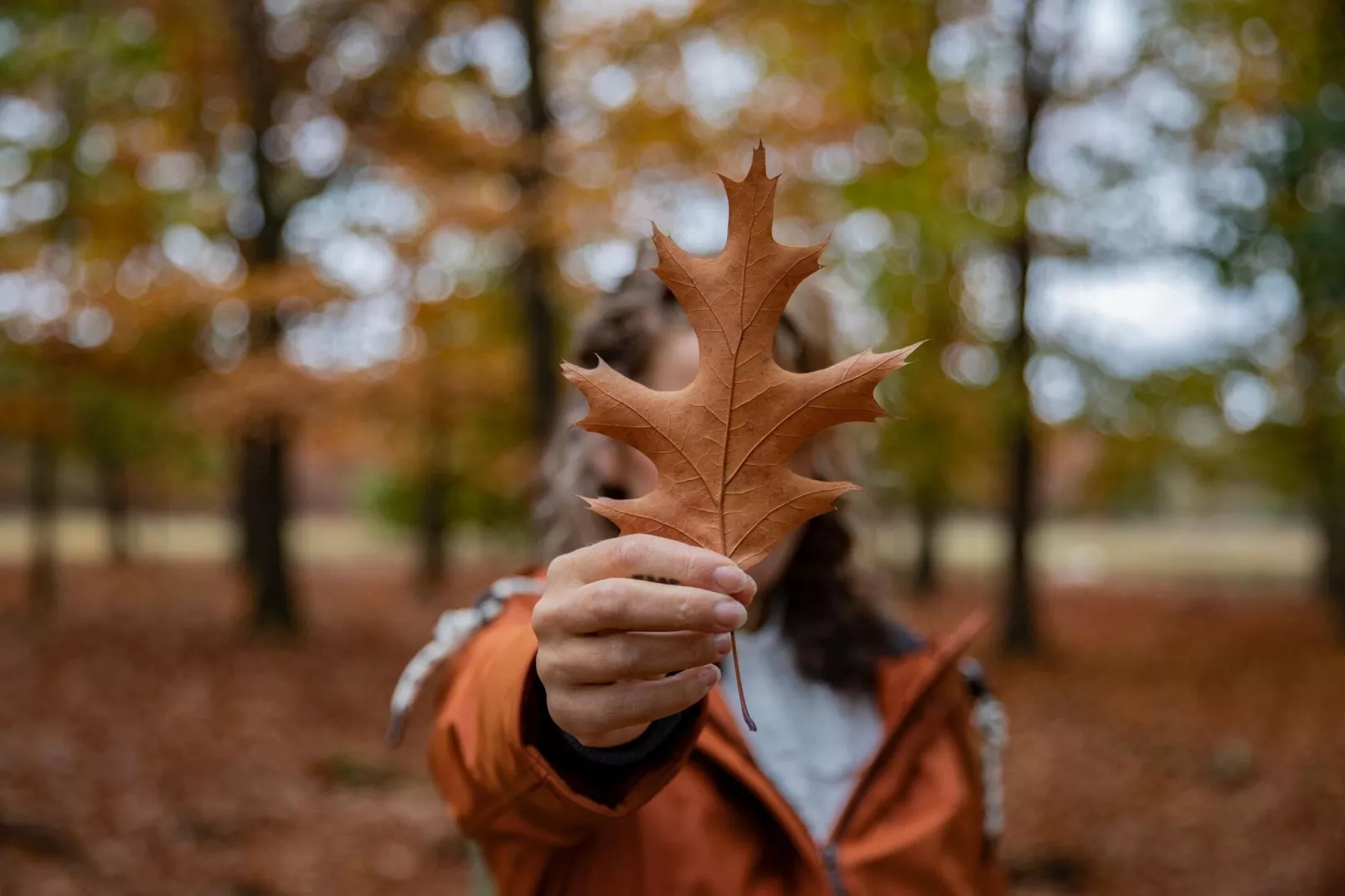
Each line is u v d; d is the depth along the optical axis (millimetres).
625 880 1466
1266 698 10867
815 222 8820
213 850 5824
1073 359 11477
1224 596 23516
